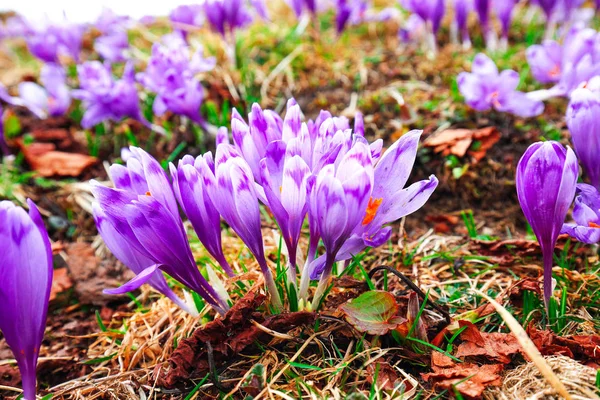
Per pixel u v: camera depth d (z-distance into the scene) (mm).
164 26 843
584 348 290
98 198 277
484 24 615
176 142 534
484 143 463
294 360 303
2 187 489
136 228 275
